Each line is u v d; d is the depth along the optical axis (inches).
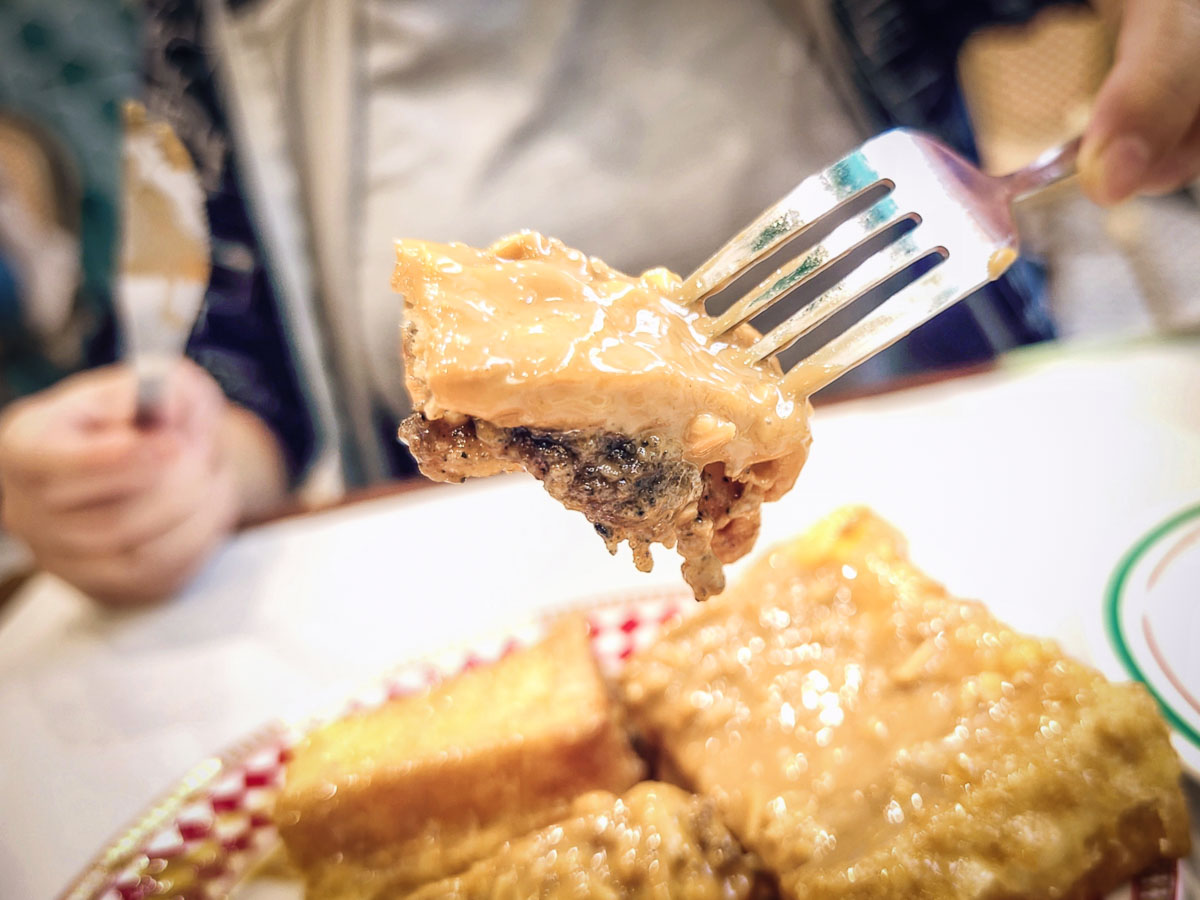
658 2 14.3
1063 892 5.6
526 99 14.5
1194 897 5.9
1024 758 6.0
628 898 6.0
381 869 7.0
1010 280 13.9
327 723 8.0
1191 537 7.6
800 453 5.7
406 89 14.6
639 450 5.0
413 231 14.8
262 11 15.0
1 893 7.7
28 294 17.9
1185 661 6.7
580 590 9.4
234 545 10.9
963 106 14.9
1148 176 7.4
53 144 18.4
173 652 9.6
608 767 7.1
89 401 10.7
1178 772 5.9
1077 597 7.8
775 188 14.6
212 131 15.2
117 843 7.6
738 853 6.3
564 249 5.5
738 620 7.5
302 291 15.8
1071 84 15.0
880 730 6.4
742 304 5.7
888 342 5.6
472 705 7.5
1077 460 9.5
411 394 5.3
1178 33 6.8
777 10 14.4
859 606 7.2
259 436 14.5
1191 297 14.4
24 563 12.5
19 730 9.1
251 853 7.4
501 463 5.2
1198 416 9.7
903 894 5.7
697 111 14.4
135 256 10.5
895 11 14.0
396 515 11.0
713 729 6.8
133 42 18.9
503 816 7.0
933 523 9.2
